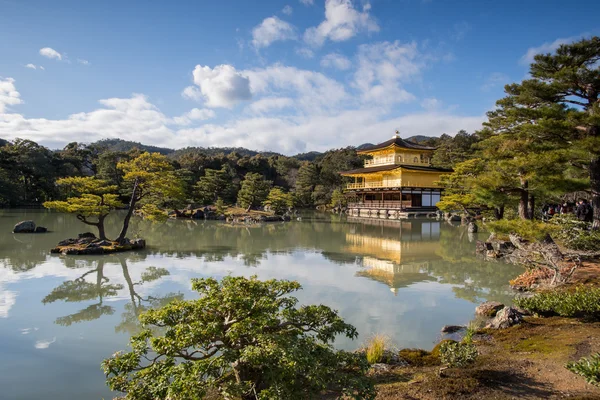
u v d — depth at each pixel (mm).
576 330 8500
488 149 18688
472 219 35344
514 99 18312
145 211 23812
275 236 30375
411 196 50750
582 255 14703
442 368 6723
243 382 4836
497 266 18719
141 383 4613
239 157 88875
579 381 5996
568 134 16281
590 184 15805
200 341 4902
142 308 12031
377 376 6828
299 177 75562
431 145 82438
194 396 4062
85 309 11891
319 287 14414
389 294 13484
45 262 18750
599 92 16219
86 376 7656
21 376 7629
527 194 16500
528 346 7777
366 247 24828
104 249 21297
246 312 5074
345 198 63219
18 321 10781
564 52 16328
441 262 19719
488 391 5824
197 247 24109
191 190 55844
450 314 11273
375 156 59188
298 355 4555
